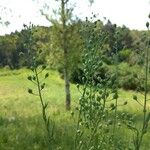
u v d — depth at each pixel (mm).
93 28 4363
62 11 25453
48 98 32531
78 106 4363
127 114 4898
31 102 29594
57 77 49781
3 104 27672
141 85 4105
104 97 4133
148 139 13422
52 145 4328
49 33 25531
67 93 25719
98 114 4250
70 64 25688
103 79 4133
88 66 4242
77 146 4426
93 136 4375
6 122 17266
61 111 23156
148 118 4027
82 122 4367
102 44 4316
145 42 4016
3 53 51750
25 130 14867
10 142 13086
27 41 4207
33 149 12523
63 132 13312
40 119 18266
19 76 52000
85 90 4273
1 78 50781
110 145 4965
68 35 25438
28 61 4195
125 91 35469
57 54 25734
